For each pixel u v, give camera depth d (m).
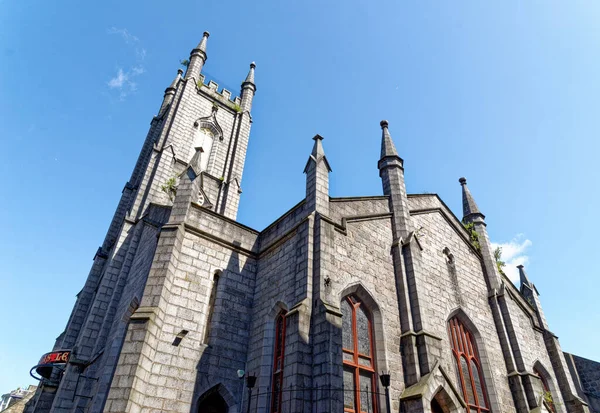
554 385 29.08
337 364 16.11
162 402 17.09
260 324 20.75
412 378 19.34
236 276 22.61
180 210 22.48
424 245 26.19
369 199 24.91
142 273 24.41
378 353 19.50
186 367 18.47
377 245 23.23
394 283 22.67
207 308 20.81
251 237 24.62
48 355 29.83
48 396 28.66
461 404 19.33
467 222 33.09
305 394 15.66
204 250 22.09
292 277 19.97
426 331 20.55
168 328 18.83
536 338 31.19
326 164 23.39
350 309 20.00
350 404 17.41
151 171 38.44
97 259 36.38
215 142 47.44
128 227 32.34
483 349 25.03
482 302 27.73
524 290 35.62
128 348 16.91
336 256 20.39
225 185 45.00
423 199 28.66
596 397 32.44
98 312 27.55
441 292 24.89
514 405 24.39
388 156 28.36
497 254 32.84
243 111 52.25
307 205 21.86
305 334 17.00
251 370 19.64
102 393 19.69
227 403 18.91
